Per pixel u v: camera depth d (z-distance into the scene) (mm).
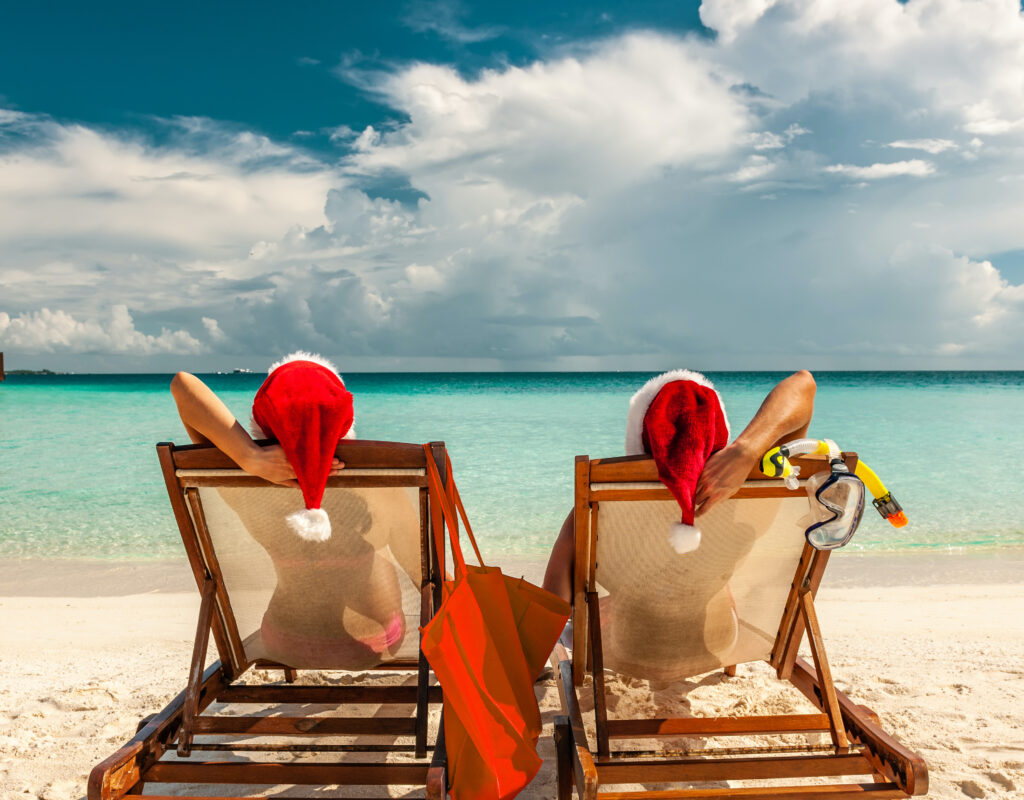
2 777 2562
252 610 2469
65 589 5461
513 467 11422
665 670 2523
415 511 2316
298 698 2479
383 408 26297
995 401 28828
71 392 37625
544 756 2719
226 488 2197
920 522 7695
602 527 2197
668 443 1995
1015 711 3049
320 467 1986
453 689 1825
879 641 4059
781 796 1905
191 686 2207
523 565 6141
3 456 13070
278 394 2041
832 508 1939
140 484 10297
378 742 2801
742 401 27453
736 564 2311
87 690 3367
